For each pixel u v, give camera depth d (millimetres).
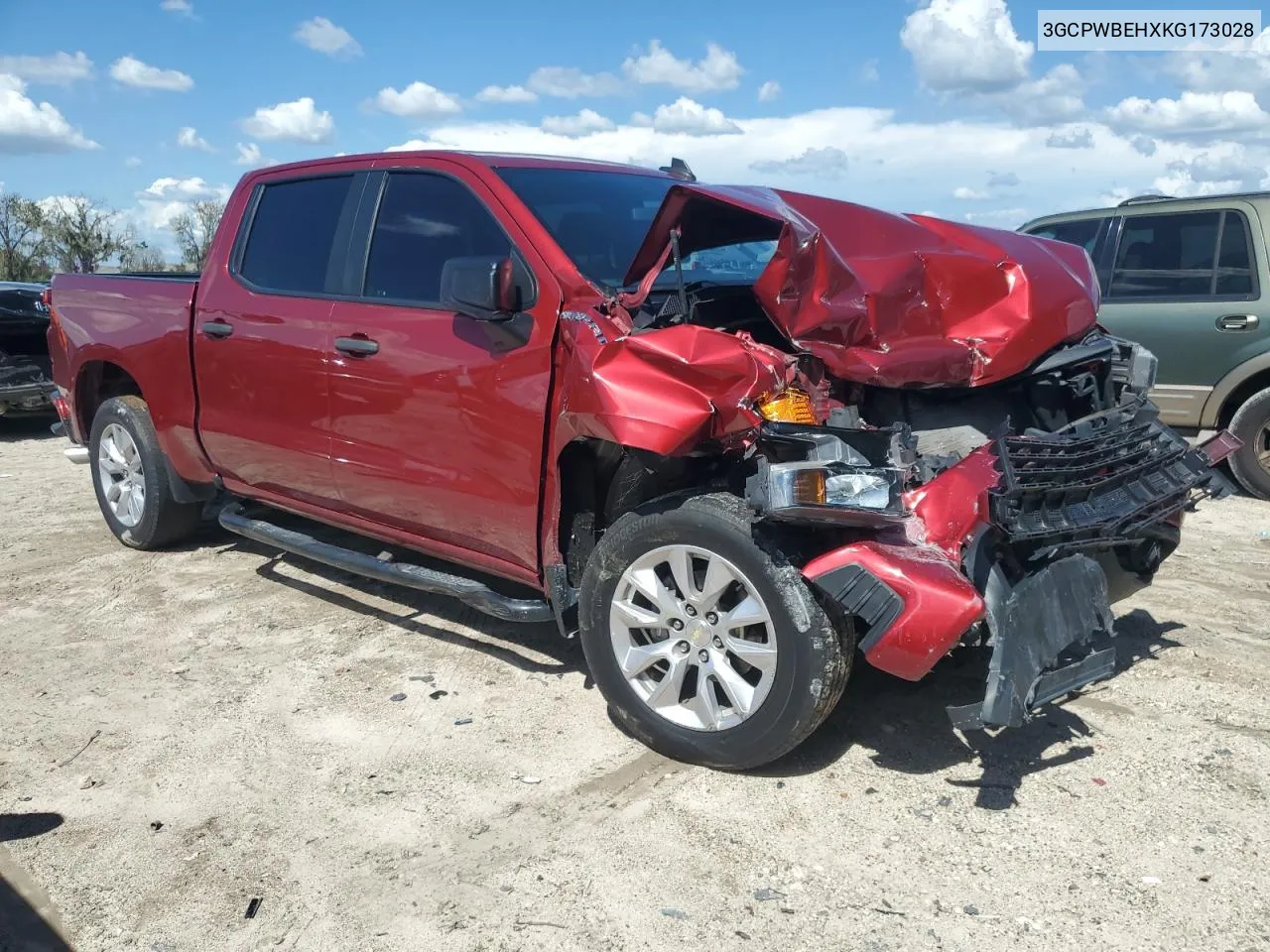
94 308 5527
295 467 4480
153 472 5414
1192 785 3164
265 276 4621
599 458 3553
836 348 3193
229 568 5414
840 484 2850
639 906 2639
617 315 3336
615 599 3367
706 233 3562
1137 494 3479
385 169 4262
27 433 10625
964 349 3314
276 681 4016
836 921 2570
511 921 2592
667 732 3307
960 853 2840
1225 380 6762
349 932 2562
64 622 4676
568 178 4129
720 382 3004
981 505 2955
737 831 2957
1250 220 6672
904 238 3531
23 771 3348
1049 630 2982
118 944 2531
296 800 3162
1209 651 4195
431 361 3770
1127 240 7250
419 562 5105
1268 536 5918
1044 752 3391
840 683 3053
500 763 3371
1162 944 2465
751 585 3041
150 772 3338
